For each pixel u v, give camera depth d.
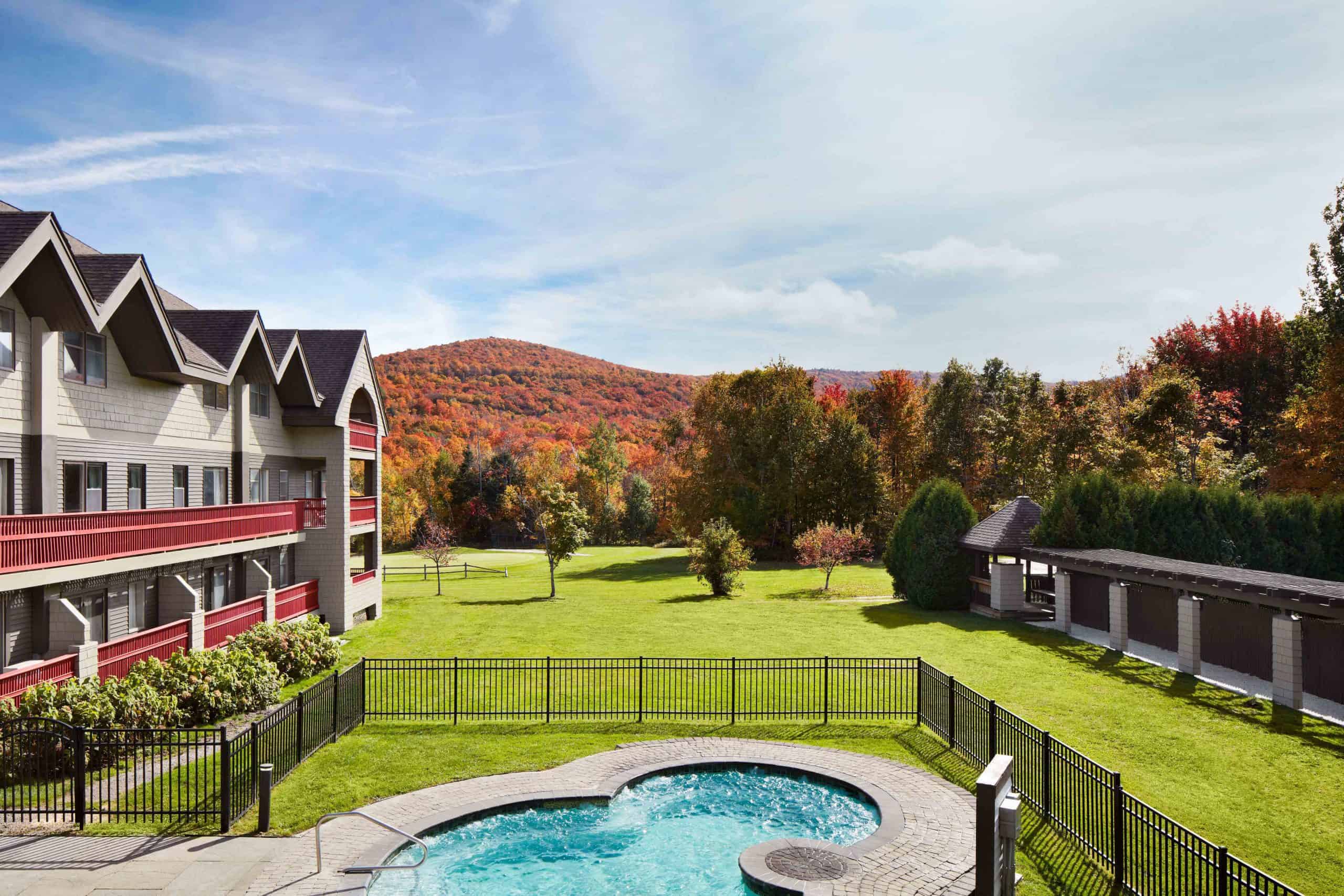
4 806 12.38
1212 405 55.75
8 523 14.42
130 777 14.30
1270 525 29.28
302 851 11.42
